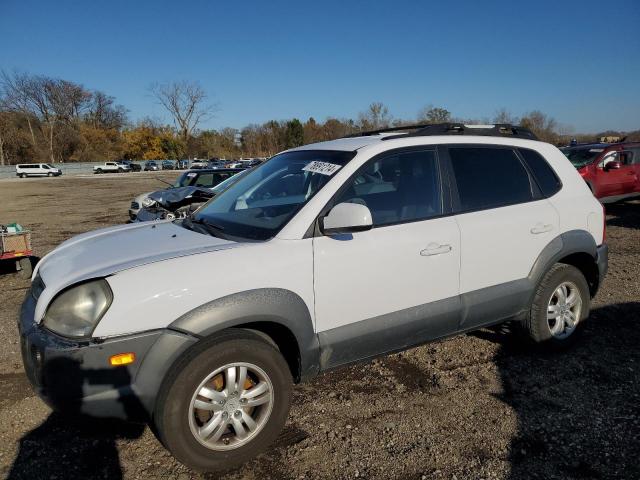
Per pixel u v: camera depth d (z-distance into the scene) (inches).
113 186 1344.7
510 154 150.3
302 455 110.0
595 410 125.7
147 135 3344.0
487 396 134.0
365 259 116.0
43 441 116.0
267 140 3326.8
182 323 94.9
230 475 103.5
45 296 98.2
